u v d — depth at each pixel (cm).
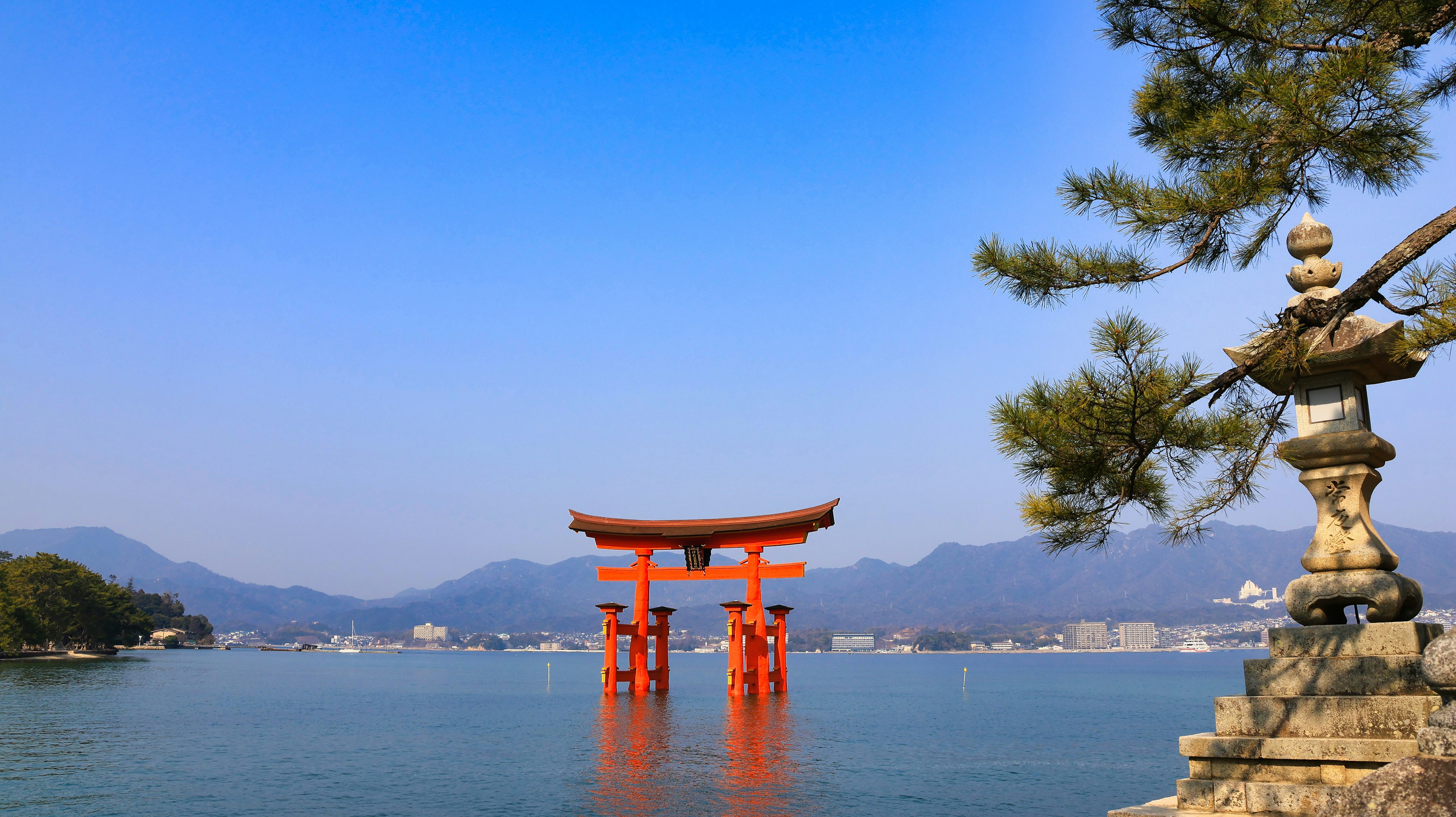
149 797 2569
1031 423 981
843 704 7000
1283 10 994
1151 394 928
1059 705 7425
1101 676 16375
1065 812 2450
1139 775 3148
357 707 6512
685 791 2550
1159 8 1070
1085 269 1033
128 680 9656
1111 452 1000
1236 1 1020
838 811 2325
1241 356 1061
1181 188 972
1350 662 1000
